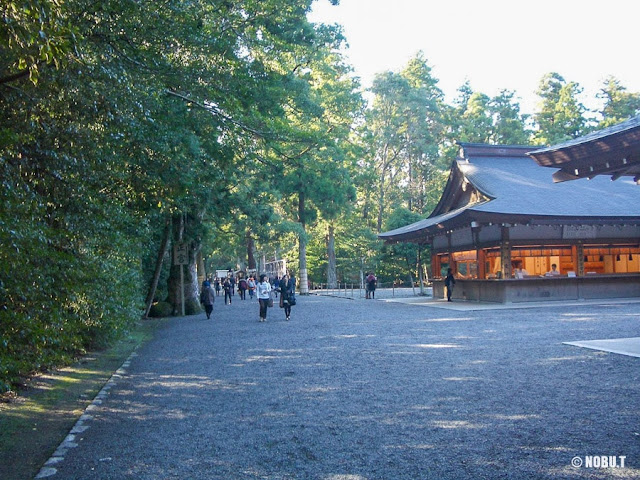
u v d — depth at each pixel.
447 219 26.30
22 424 6.89
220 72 12.03
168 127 12.67
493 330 15.30
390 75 56.19
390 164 64.81
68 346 10.48
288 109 22.88
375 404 7.32
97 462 5.41
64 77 7.83
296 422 6.61
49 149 8.23
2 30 5.81
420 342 13.38
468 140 60.16
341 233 59.88
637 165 8.86
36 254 7.80
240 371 10.35
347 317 21.81
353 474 4.85
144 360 12.36
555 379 8.41
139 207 15.09
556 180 10.28
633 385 7.79
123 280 14.16
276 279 42.12
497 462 4.98
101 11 9.45
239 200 29.42
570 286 25.88
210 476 4.94
